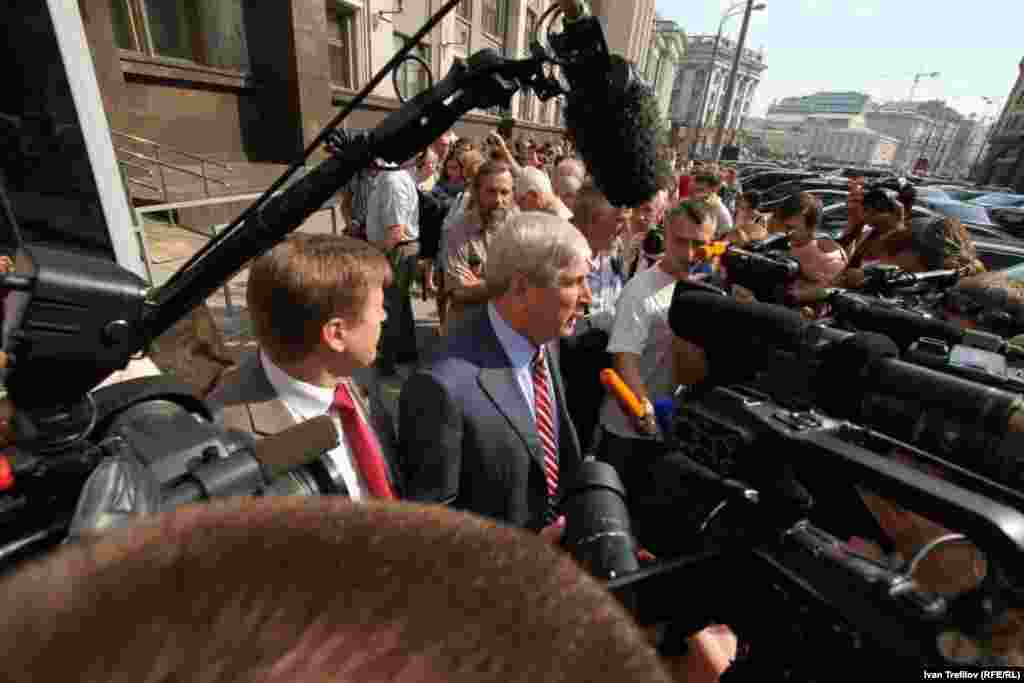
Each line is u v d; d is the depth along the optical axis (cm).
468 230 314
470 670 29
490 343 150
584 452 253
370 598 30
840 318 137
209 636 26
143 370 165
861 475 63
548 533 96
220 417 120
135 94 742
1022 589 51
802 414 76
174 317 97
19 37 171
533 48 100
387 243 378
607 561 76
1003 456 66
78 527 49
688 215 208
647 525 89
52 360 64
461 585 32
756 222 495
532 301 143
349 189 430
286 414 122
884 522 80
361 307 120
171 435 73
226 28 852
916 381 75
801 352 81
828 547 67
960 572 66
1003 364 96
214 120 863
